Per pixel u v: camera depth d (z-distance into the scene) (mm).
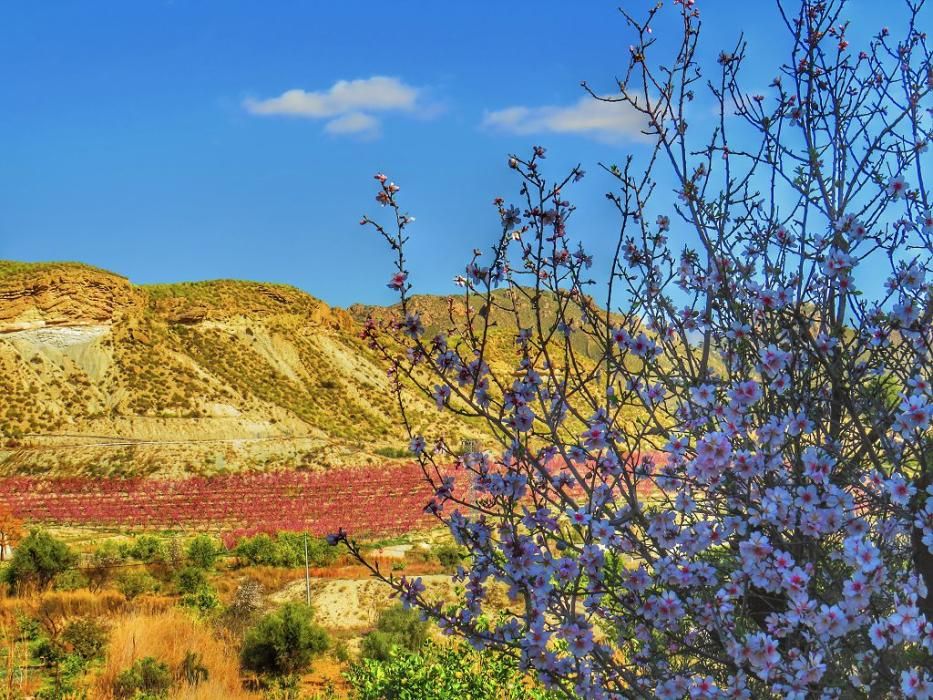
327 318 162375
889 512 3367
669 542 3463
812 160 3766
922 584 3033
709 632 3791
